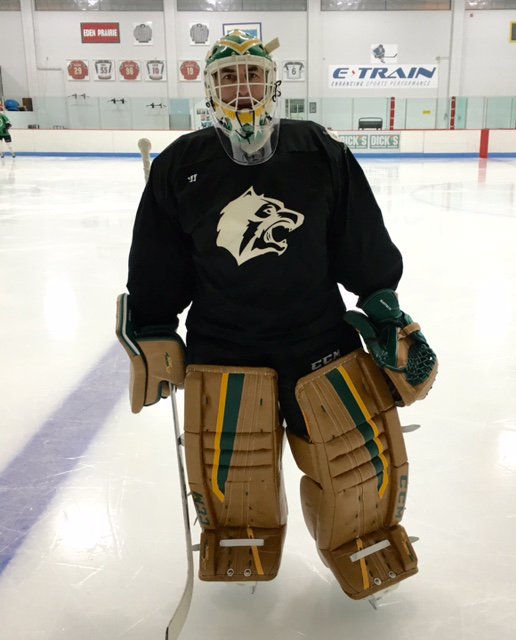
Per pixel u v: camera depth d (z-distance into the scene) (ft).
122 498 5.78
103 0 61.11
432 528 5.26
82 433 7.05
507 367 8.80
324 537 4.24
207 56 3.79
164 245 4.17
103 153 55.83
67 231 20.63
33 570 4.83
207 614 4.36
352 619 4.29
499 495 5.72
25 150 56.80
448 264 15.35
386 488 4.22
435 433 6.92
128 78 62.95
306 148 3.89
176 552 5.04
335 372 3.99
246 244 3.82
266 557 4.29
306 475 4.42
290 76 62.49
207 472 4.17
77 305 12.18
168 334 4.16
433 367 3.94
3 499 5.77
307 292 3.97
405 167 45.06
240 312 3.99
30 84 63.31
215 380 3.97
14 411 7.61
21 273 14.80
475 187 32.58
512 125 60.54
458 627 4.19
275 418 4.03
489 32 61.05
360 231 4.07
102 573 4.80
